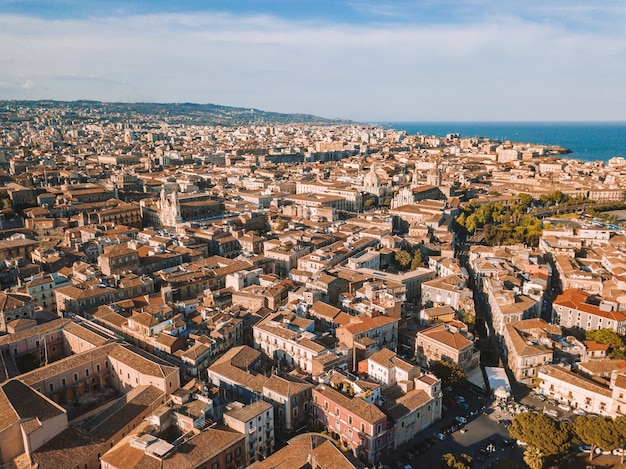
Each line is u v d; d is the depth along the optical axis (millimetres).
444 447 168125
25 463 141125
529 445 159500
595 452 168125
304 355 196625
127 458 138625
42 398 155750
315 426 173250
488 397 198250
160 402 170750
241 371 183875
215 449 144375
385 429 160125
